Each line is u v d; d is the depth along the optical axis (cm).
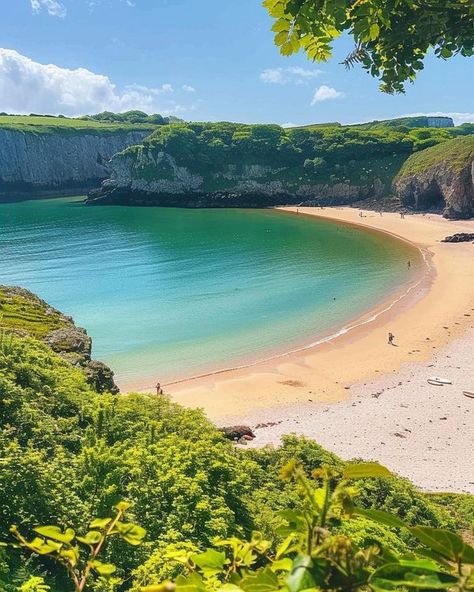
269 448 2367
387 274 8100
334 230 12456
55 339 3195
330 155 17875
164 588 156
